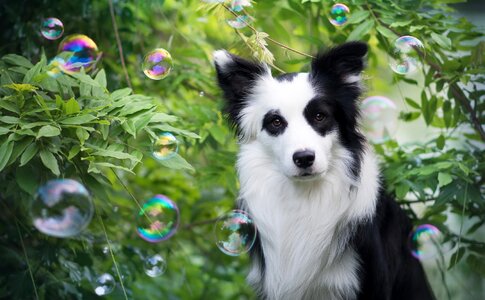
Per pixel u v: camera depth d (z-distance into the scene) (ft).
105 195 9.09
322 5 11.86
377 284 10.15
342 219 10.11
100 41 13.14
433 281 14.26
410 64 10.55
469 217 11.69
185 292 15.29
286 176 9.53
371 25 10.80
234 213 10.39
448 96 11.55
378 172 10.91
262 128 9.98
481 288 14.10
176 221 10.39
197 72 13.24
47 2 12.31
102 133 8.59
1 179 9.79
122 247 12.50
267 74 10.40
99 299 11.38
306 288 10.36
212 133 12.09
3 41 12.32
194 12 13.78
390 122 12.17
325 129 9.68
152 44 14.01
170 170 14.70
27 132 8.04
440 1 11.71
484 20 18.86
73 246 11.38
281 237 10.33
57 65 9.05
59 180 8.86
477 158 11.48
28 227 11.27
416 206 13.24
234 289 16.20
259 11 13.04
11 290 10.45
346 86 10.09
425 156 12.76
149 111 8.73
